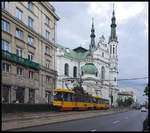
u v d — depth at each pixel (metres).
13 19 30.23
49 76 40.03
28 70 33.03
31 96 33.94
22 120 18.72
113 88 91.69
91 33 100.88
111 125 18.25
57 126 16.72
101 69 85.25
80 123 19.59
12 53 29.75
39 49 37.38
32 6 36.19
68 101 34.31
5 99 27.42
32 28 35.22
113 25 100.44
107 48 90.25
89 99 44.59
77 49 90.94
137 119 26.31
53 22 43.25
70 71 77.69
